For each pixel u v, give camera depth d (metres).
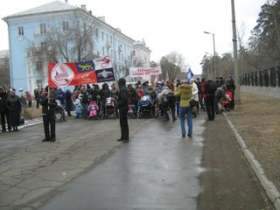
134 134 16.55
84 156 12.05
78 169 10.33
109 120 23.14
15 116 19.70
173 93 21.03
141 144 13.94
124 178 9.25
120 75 80.81
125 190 8.27
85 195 7.98
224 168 10.04
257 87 49.44
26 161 11.68
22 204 7.53
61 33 57.25
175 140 14.60
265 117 19.89
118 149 13.09
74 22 60.84
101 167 10.48
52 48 55.03
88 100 24.83
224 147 12.89
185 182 8.79
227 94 24.88
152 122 20.95
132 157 11.66
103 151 12.75
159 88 26.64
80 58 53.81
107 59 22.72
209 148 12.78
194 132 16.55
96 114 24.08
